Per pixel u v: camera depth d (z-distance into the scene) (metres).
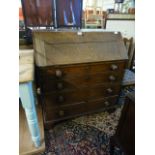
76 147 1.21
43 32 1.08
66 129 1.40
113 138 1.05
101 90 1.36
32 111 0.92
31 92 0.82
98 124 1.47
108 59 1.18
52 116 1.29
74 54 1.09
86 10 1.68
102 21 1.82
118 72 1.31
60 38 1.10
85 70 1.15
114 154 1.16
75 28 1.62
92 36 1.20
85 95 1.31
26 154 1.11
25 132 1.27
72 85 1.19
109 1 1.76
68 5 1.51
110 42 1.24
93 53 1.14
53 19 1.51
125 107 0.85
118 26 1.97
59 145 1.23
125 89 1.92
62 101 1.22
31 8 1.39
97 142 1.27
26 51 0.76
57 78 1.09
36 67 1.03
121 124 0.93
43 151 1.16
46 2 1.42
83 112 1.42
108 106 1.51
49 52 1.03
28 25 1.43
